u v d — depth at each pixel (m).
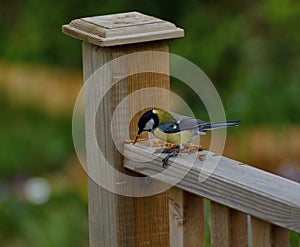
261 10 15.31
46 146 15.19
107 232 4.64
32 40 16.34
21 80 16.36
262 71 15.00
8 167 14.77
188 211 4.16
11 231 11.18
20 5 16.53
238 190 3.77
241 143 13.91
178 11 15.88
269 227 3.72
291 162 11.68
